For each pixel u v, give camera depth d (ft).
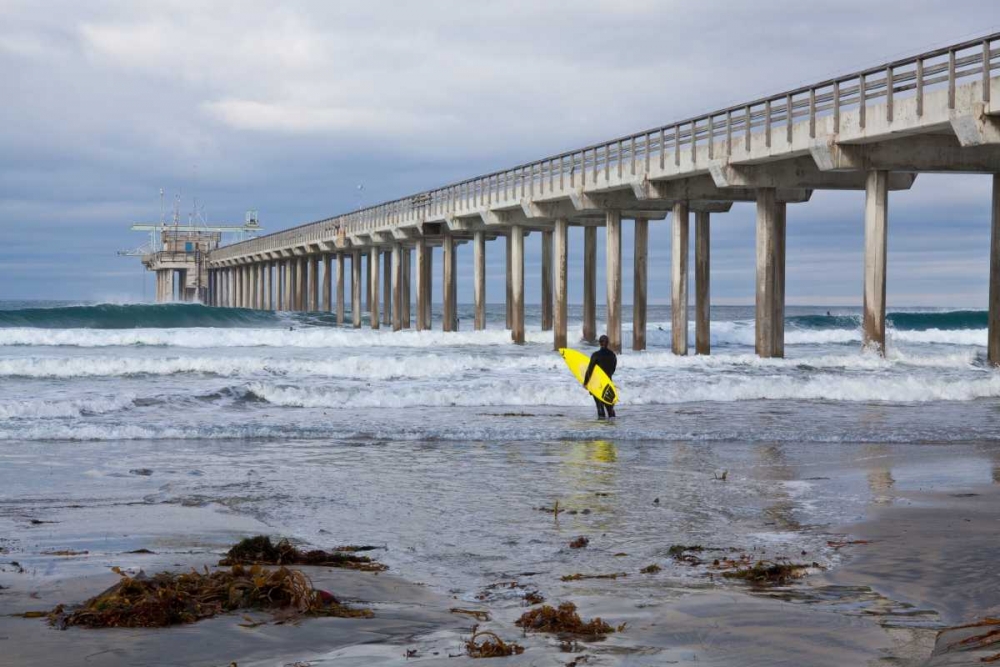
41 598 20.33
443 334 152.46
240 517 31.89
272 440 52.13
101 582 21.83
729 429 55.52
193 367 88.48
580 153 122.42
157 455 46.75
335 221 221.66
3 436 51.85
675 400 72.90
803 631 18.44
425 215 171.32
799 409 67.62
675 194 108.17
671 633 18.34
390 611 19.85
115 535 28.63
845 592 21.65
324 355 117.50
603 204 120.88
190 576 20.65
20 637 17.40
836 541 27.45
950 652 16.78
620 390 72.54
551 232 167.73
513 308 149.18
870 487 37.37
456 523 30.83
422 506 33.83
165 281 401.08
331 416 63.10
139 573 20.97
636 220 130.11
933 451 48.11
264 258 293.84
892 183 99.66
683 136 105.60
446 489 37.32
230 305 354.13
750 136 91.56
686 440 52.24
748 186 96.27
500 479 39.60
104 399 65.62
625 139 111.55
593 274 151.23
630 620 19.33
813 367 92.43
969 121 67.87
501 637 17.98
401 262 202.49
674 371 89.92
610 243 122.01
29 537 28.19
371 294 211.00
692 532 29.22
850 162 82.53
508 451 47.98
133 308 203.92
